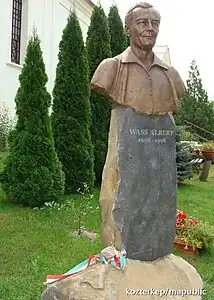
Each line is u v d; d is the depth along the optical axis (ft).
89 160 31.40
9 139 27.50
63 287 12.82
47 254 18.98
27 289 15.37
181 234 20.43
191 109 80.89
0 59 46.93
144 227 13.88
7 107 48.14
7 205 26.37
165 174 14.06
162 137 13.97
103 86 13.44
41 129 26.89
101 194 14.29
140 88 13.61
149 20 13.37
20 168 26.32
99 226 23.73
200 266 18.89
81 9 65.57
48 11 57.00
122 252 13.44
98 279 12.74
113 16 36.99
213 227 23.09
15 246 19.72
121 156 13.56
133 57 13.74
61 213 25.36
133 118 13.58
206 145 48.19
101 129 34.86
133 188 13.62
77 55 30.99
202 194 38.14
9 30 48.29
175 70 14.38
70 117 30.96
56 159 27.45
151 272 13.56
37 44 27.55
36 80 27.14
